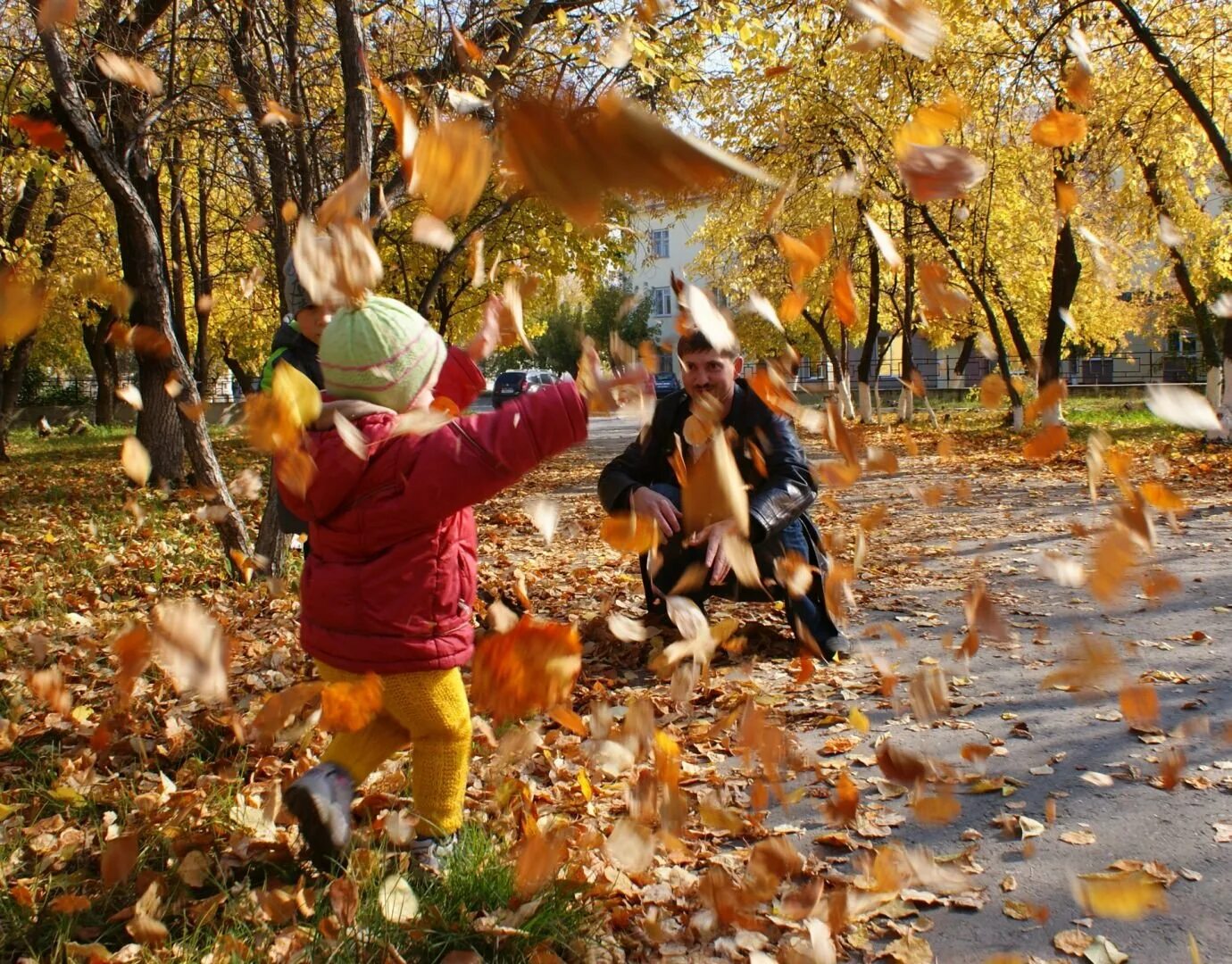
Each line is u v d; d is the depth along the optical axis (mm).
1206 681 4215
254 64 6883
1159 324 27344
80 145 5809
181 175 13859
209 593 6234
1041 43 12969
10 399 20078
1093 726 3686
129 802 2977
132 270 6125
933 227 13484
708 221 19281
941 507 10445
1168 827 2875
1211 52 15008
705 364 4086
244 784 3182
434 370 2301
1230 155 13477
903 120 12867
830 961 2109
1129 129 15445
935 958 2268
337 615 2340
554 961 2090
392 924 2197
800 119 14344
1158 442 17078
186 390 6242
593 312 24672
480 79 5121
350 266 1643
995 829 2891
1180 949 2273
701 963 2236
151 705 3836
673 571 4602
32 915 2336
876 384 27438
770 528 3934
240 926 2254
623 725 2279
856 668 4496
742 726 2189
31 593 6254
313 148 7051
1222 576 6281
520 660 2045
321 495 2229
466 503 2225
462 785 2516
